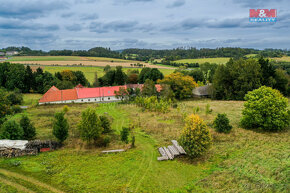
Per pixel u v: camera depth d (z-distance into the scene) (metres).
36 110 56.31
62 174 22.34
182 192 19.23
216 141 30.36
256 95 35.12
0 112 36.56
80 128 30.56
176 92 71.69
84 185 20.47
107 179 21.58
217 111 49.25
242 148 27.62
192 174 22.55
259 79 61.50
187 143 25.25
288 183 19.25
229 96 66.06
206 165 24.14
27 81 86.25
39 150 28.06
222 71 68.12
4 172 22.55
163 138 33.00
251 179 20.44
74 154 27.12
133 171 23.23
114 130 38.34
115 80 96.44
